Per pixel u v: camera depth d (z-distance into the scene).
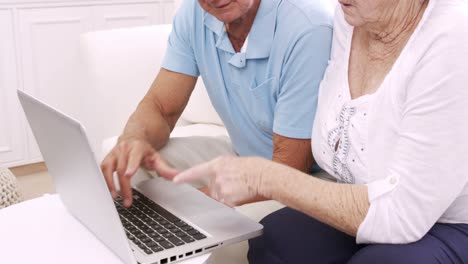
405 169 1.10
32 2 3.10
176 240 1.15
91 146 1.02
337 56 1.38
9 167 3.22
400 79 1.14
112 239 1.10
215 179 1.20
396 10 1.19
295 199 1.17
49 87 3.24
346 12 1.23
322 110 1.37
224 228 1.20
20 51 3.12
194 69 1.78
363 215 1.13
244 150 1.75
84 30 3.28
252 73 1.58
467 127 1.06
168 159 1.75
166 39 2.25
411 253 1.10
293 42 1.47
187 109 2.23
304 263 1.30
